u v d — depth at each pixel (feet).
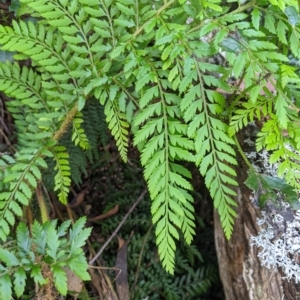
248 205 1.40
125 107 1.29
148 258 1.75
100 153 1.91
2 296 1.09
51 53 1.27
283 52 1.32
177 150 1.17
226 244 1.49
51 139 1.37
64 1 1.21
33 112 1.46
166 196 1.17
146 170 1.17
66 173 1.39
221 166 1.17
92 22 1.23
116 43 1.26
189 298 1.74
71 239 1.18
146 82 1.17
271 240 1.31
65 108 1.35
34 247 1.26
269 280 1.30
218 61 1.67
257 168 1.40
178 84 1.20
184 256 1.79
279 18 1.17
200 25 1.17
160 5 1.27
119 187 1.93
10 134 1.80
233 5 1.57
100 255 1.70
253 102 1.09
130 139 1.92
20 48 1.23
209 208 1.90
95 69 1.27
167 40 1.13
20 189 1.28
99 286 1.60
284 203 1.32
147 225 1.80
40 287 1.36
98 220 1.83
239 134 1.52
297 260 1.27
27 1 1.19
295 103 1.31
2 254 1.12
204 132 1.16
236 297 1.44
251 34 1.12
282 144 1.13
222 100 1.17
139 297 1.68
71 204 1.86
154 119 1.19
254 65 1.11
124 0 1.21
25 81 1.34
